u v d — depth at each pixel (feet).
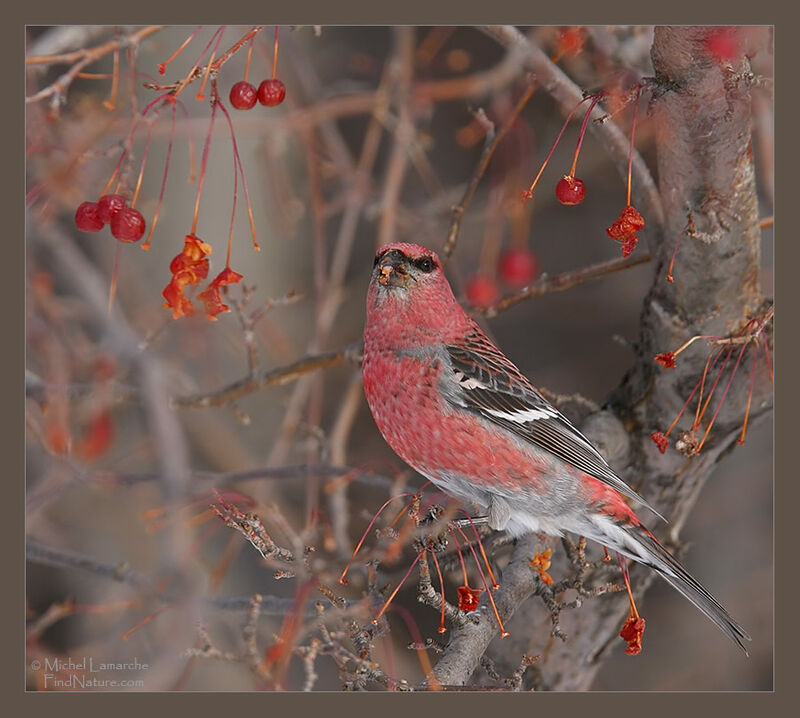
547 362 52.47
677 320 28.07
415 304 28.43
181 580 30.22
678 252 27.27
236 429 47.16
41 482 35.09
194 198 42.63
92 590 40.24
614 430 29.94
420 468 29.53
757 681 44.09
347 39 53.62
